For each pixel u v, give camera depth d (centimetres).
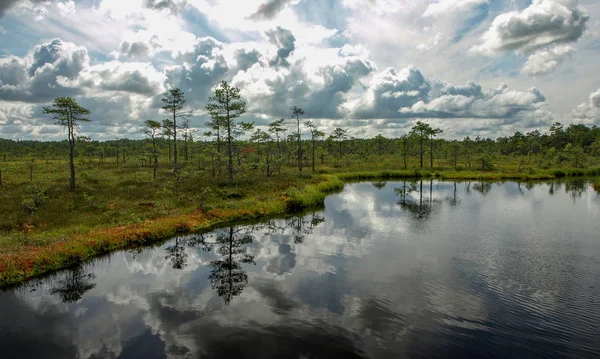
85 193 2692
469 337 913
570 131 12838
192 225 2192
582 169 5625
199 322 1007
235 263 1542
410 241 1842
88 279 1360
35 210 2250
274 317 1031
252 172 5144
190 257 1638
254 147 7700
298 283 1298
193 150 6388
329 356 827
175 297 1187
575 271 1377
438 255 1603
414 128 6769
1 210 2234
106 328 979
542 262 1487
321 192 3462
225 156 4338
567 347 864
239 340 903
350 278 1338
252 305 1114
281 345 877
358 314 1045
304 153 7250
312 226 2255
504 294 1177
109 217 2166
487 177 5203
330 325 981
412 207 2848
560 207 2742
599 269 1393
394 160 8500
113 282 1327
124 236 1839
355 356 828
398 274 1373
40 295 1211
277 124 5562
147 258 1623
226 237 2000
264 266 1496
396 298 1158
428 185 4459
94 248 1672
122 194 2938
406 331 946
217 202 2817
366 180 5244
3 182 3688
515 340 895
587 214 2467
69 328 981
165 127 4578
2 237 1677
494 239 1852
